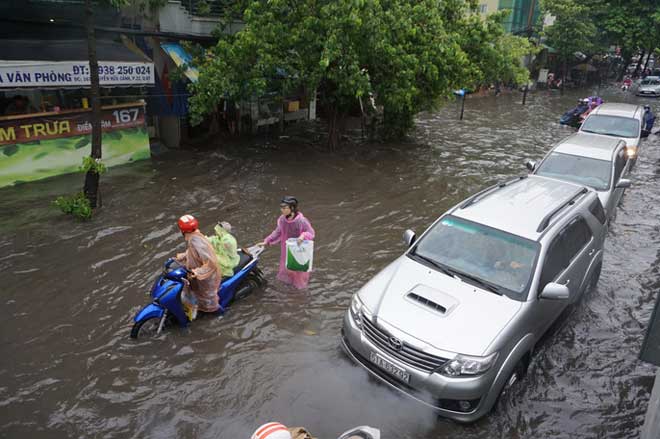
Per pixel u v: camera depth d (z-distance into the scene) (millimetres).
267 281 6816
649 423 3688
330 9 11703
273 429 2461
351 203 10227
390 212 9812
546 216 5539
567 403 4758
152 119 13922
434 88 14398
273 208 9672
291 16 12211
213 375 4906
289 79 12867
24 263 7016
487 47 15664
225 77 11953
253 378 4883
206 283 5621
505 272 4957
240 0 13352
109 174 11211
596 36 42031
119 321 5750
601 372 5246
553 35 38594
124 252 7480
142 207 9344
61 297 6215
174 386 4730
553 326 5652
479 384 4113
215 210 9414
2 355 5098
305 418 4391
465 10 16281
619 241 8859
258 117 16547
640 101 35062
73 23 11281
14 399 4496
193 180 11133
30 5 10555
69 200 8633
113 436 4125
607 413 4664
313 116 20297
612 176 8758
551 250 5176
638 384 5078
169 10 12906
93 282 6598
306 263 6320
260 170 12258
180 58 12742
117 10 11812
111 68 10852
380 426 4320
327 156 14078
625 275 7531
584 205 6188
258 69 11953
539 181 6832
